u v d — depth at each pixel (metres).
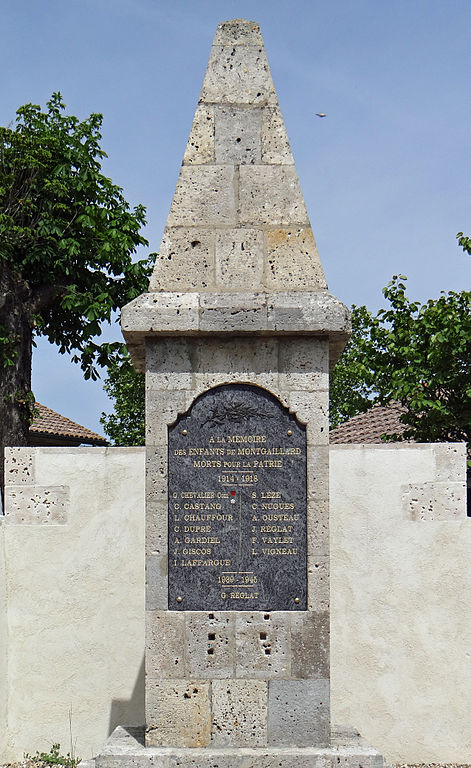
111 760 5.28
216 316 5.64
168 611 5.56
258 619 5.56
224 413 5.68
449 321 11.48
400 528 7.59
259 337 5.73
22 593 7.62
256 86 6.07
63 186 16.25
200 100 6.04
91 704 7.54
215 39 6.14
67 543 7.67
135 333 5.67
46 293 16.38
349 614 7.54
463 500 7.57
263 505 5.62
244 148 5.98
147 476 5.63
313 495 5.62
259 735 5.48
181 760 5.27
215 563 5.59
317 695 5.52
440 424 11.69
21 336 15.85
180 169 5.96
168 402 5.68
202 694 5.51
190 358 5.71
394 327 12.65
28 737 7.52
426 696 7.45
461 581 7.52
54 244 16.20
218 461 5.65
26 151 16.42
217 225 5.89
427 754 7.40
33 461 7.75
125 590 7.63
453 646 7.48
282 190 5.95
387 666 7.49
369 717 7.45
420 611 7.52
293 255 5.86
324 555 5.59
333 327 5.64
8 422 15.66
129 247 16.97
